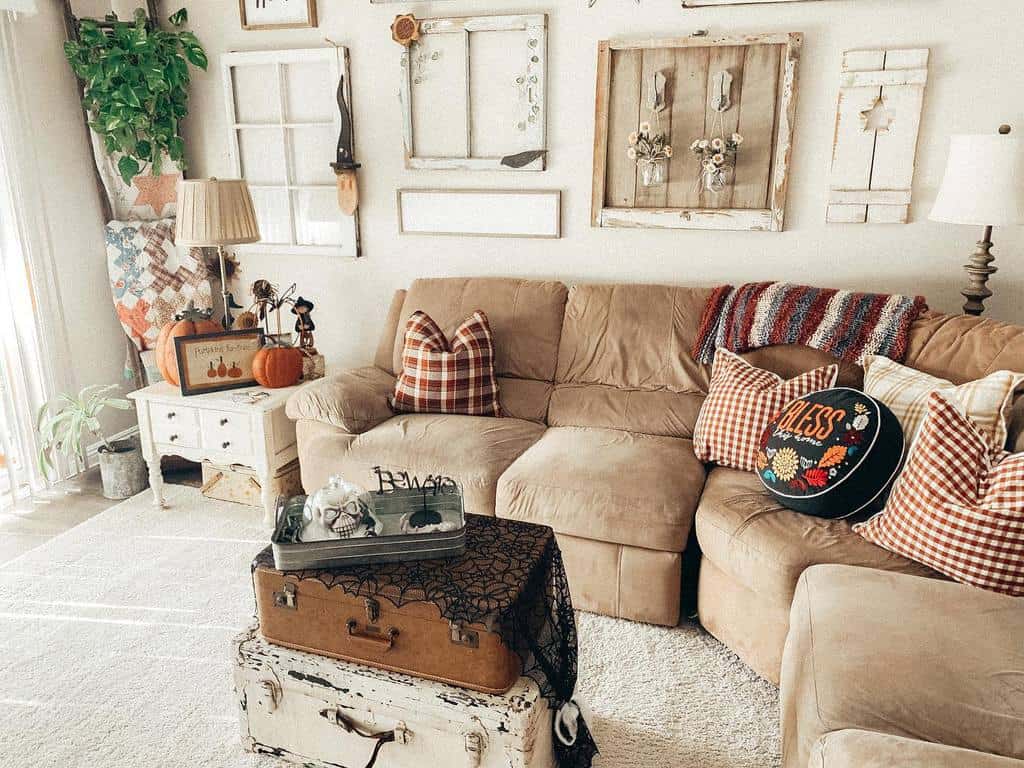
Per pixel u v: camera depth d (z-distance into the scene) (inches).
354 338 144.5
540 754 64.3
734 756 71.4
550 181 123.9
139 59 129.6
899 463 78.6
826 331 98.9
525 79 120.2
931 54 102.5
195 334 118.6
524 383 117.4
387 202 135.0
